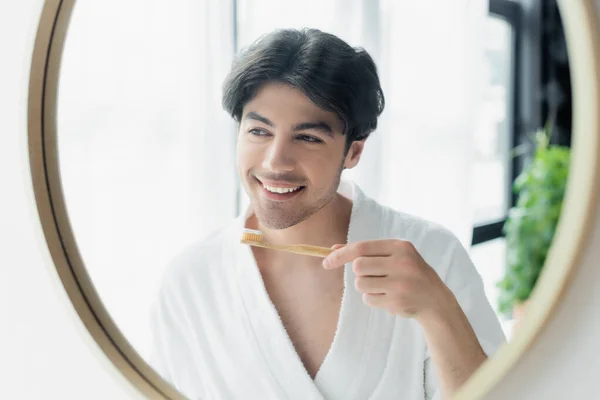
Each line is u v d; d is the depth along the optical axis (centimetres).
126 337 80
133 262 80
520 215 57
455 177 60
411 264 62
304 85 64
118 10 77
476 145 59
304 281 70
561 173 56
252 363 73
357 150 65
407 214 63
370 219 65
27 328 78
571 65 50
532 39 57
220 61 73
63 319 76
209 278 76
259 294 72
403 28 61
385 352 67
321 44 64
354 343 68
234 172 75
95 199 81
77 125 80
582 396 55
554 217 56
